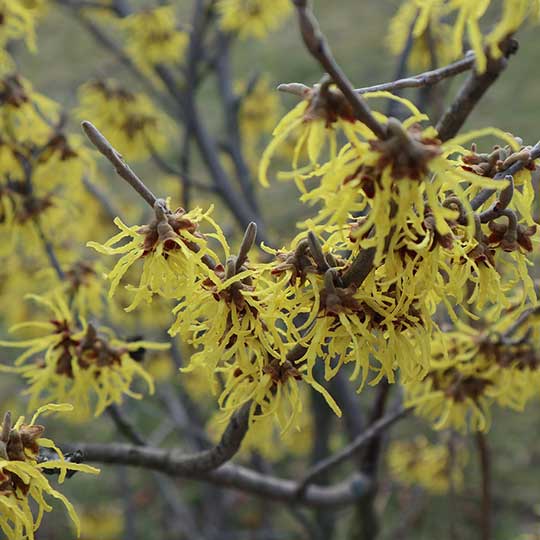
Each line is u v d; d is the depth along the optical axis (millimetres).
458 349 645
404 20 917
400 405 773
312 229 531
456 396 645
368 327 539
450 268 540
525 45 1580
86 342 631
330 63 506
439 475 999
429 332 538
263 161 512
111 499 1435
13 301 996
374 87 541
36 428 548
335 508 816
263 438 794
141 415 1559
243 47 1924
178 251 539
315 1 1958
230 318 544
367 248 526
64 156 698
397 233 518
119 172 539
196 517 1481
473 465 1452
